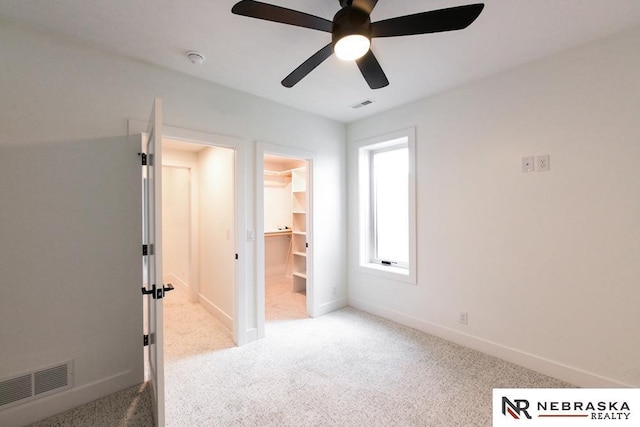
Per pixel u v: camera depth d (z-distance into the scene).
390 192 3.48
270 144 2.88
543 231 2.13
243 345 2.65
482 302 2.47
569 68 1.99
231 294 3.00
